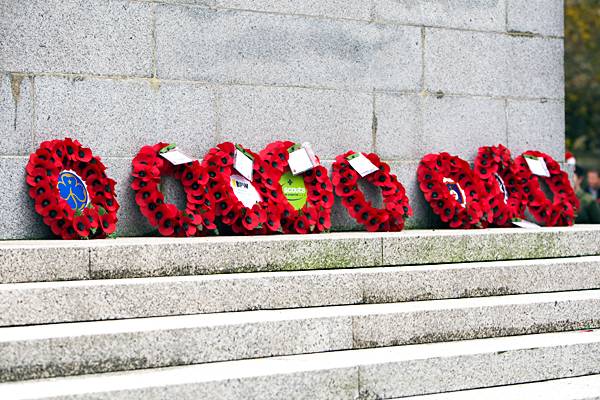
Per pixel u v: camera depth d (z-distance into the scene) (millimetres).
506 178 10492
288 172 9250
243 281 6707
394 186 9641
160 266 6918
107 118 8555
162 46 8797
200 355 5941
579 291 8195
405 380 6125
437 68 10195
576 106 27234
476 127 10438
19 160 8117
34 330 5766
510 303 7254
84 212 7910
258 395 5582
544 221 10414
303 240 7512
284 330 6258
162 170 8672
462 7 10336
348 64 9695
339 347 6453
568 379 6809
